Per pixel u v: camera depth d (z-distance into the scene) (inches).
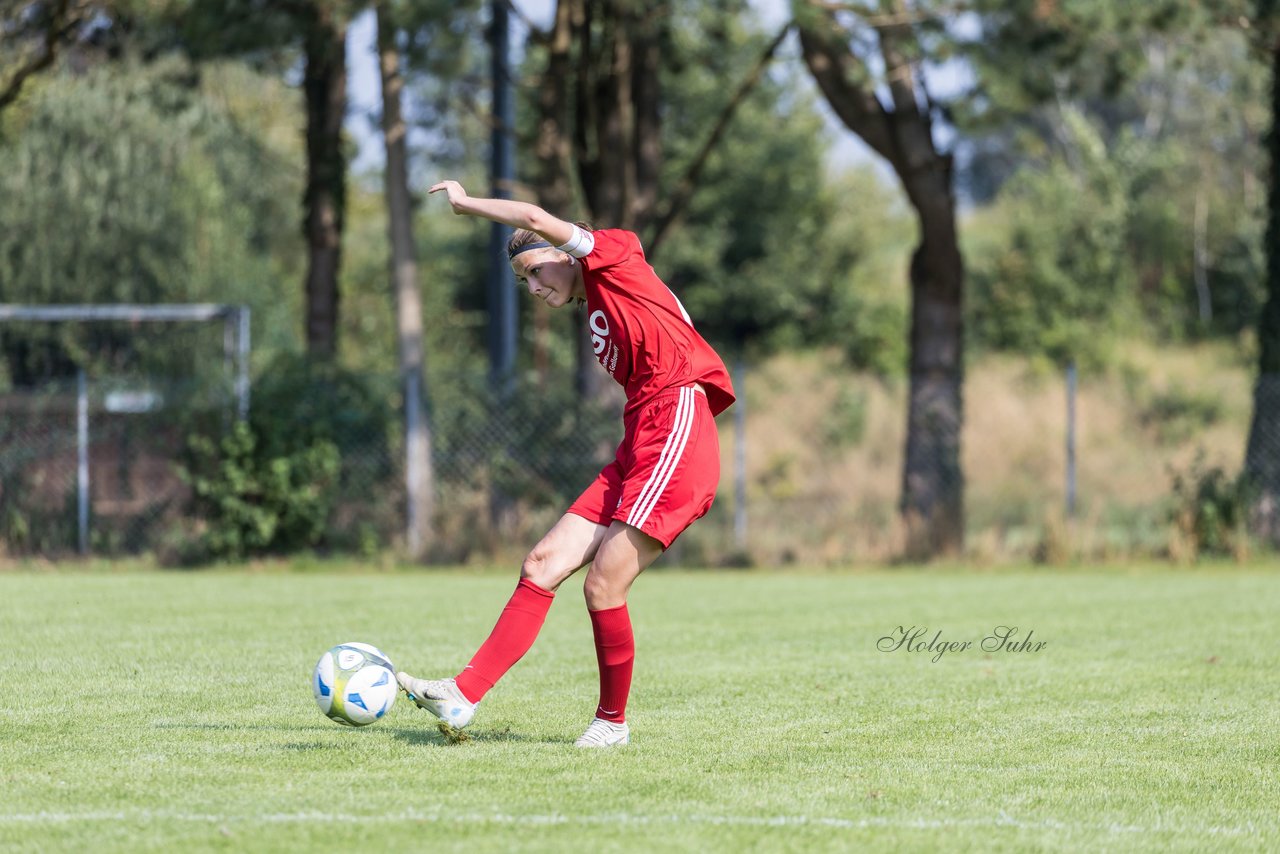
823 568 2283.5
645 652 1246.3
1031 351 5083.7
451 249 5772.6
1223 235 5816.9
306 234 2792.8
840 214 5954.7
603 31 2696.9
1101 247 5403.5
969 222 7657.5
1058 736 846.5
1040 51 2218.3
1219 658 1217.4
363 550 2284.7
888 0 2143.2
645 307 768.9
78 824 603.8
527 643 788.6
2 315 2265.0
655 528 762.8
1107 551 2321.6
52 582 1935.3
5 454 2324.1
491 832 591.8
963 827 617.9
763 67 2603.3
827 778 714.2
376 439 2343.8
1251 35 2380.7
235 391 2301.9
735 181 5620.1
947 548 2357.3
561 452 2389.3
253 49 2420.0
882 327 5649.6
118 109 3452.3
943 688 1035.3
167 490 2340.1
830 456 3991.1
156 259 3484.3
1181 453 3740.2
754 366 5187.0
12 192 3334.2
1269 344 2476.6
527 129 4362.7
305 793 663.8
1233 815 653.9
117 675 1054.4
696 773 720.3
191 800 649.0
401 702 943.0
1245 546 2305.6
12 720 863.7
